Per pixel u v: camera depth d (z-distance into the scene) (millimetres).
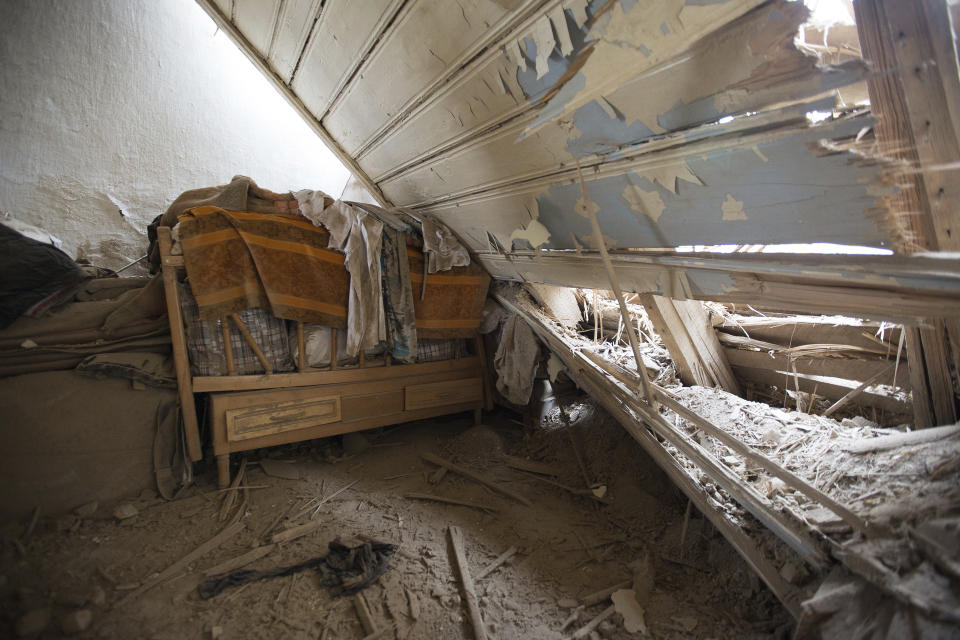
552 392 3625
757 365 2500
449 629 1662
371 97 2502
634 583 1845
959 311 1118
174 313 2352
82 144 3217
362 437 3133
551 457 2965
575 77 1464
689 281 1818
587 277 2445
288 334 2738
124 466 2279
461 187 2588
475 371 3465
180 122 3574
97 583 1757
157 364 2404
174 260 2340
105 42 3244
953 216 1116
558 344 2902
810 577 1402
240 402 2523
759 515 1541
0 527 1953
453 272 3234
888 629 1068
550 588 1861
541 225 2330
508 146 1989
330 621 1668
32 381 2145
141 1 3346
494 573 1951
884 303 1271
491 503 2488
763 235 1449
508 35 1528
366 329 2865
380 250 2895
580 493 2531
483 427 3301
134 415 2314
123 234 3387
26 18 2979
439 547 2107
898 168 1050
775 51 1041
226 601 1727
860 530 1267
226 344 2480
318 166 4238
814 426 1958
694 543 1997
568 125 1656
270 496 2451
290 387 2703
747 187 1345
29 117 3031
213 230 2400
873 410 1983
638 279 2102
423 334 3186
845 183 1133
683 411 1910
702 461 1793
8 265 2105
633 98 1388
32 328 2201
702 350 2506
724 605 1694
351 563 1947
